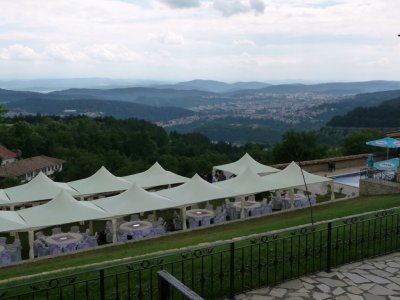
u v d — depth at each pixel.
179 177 25.81
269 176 22.86
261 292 7.56
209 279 7.88
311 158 45.06
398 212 10.69
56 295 7.30
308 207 21.53
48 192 21.84
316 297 7.34
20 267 14.21
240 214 20.81
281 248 9.51
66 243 16.30
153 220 20.52
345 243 9.79
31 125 81.75
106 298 7.09
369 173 23.23
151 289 6.70
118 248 16.28
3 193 21.88
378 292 7.54
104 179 24.00
